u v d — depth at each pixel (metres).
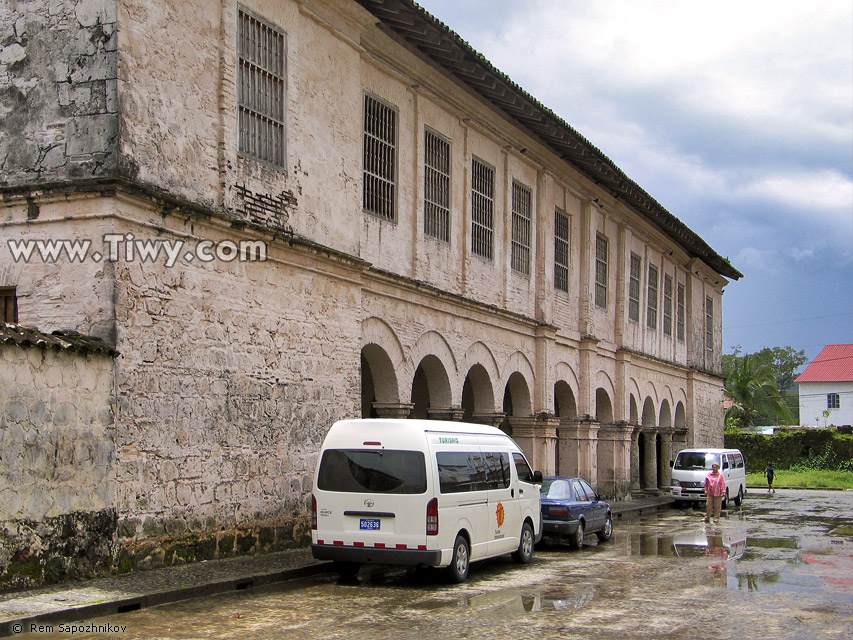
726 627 10.33
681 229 36.06
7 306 12.67
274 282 15.04
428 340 19.94
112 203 12.04
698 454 33.19
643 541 20.52
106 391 11.82
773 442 62.78
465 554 13.46
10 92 12.74
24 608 9.56
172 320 12.91
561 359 27.08
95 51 12.38
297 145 15.76
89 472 11.52
